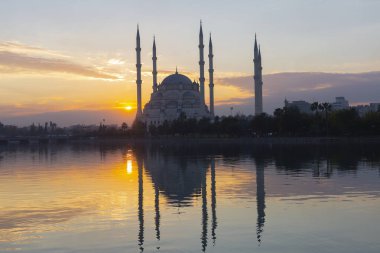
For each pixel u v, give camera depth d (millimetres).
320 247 32594
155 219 42156
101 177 77562
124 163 110125
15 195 57188
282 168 85750
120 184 67188
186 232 37250
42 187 64750
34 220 42344
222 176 74750
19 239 36000
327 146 162375
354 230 36969
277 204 47938
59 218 43125
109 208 47688
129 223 40719
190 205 48594
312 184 62312
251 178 70812
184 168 91562
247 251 32031
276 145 185250
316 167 86000
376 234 35750
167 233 37094
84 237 36344
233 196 53688
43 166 105562
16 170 94250
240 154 134250
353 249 32062
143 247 33500
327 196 52344
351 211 43844
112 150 194750
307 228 37781
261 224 39281
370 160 99125
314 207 46000
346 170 79500
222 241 34500
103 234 37156
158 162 110562
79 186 65500
